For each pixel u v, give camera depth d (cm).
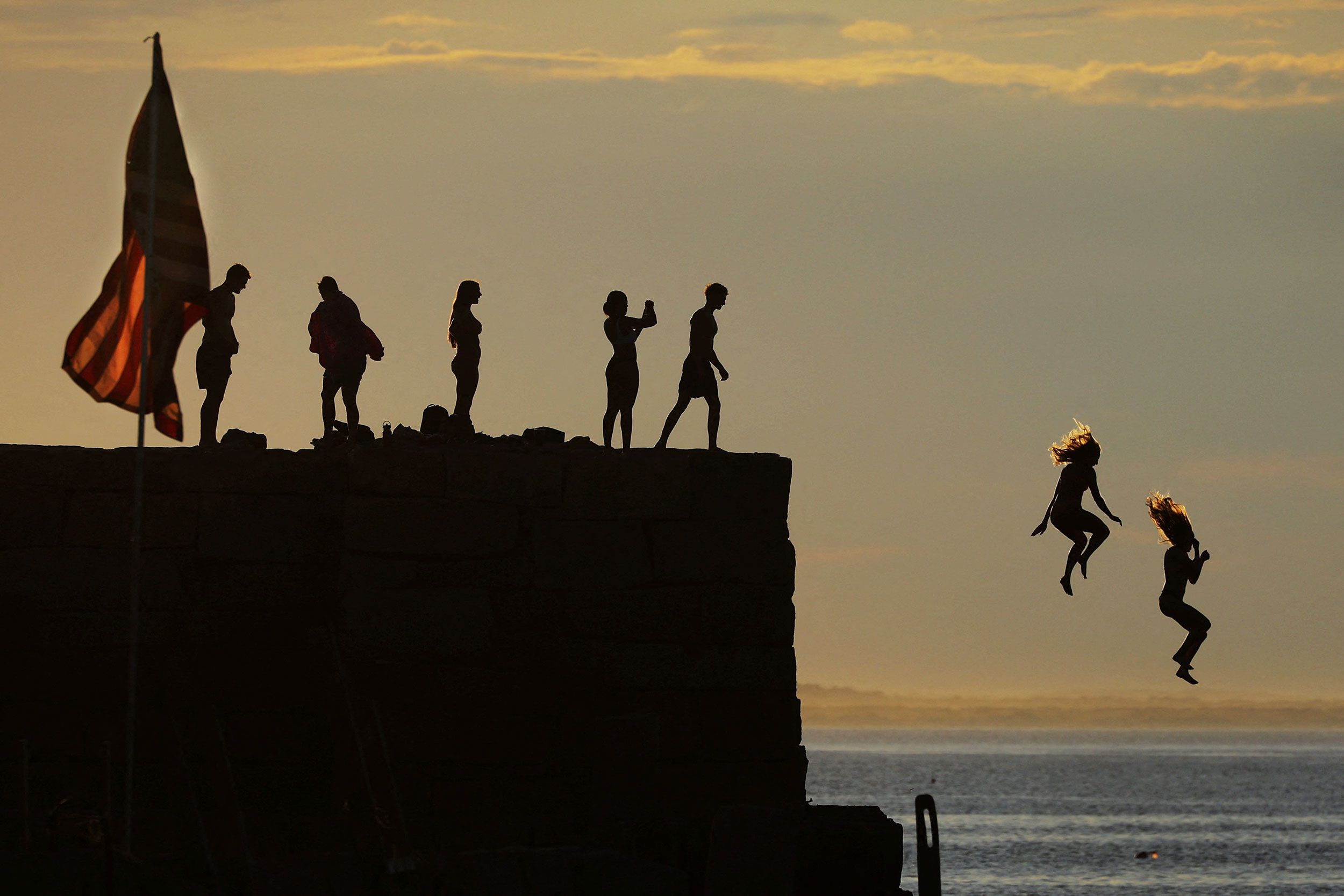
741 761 6231
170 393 5797
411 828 6038
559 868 5347
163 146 5828
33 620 6269
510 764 6150
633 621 6278
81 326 5862
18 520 6322
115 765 6047
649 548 6328
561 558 6284
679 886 5409
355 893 5278
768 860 5438
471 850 5734
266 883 5188
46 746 6156
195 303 5841
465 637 6181
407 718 6122
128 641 6278
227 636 6306
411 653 6150
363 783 5625
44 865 4991
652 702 6228
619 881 5375
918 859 5778
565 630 6259
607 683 6231
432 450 6341
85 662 6256
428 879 5284
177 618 6312
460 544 6234
